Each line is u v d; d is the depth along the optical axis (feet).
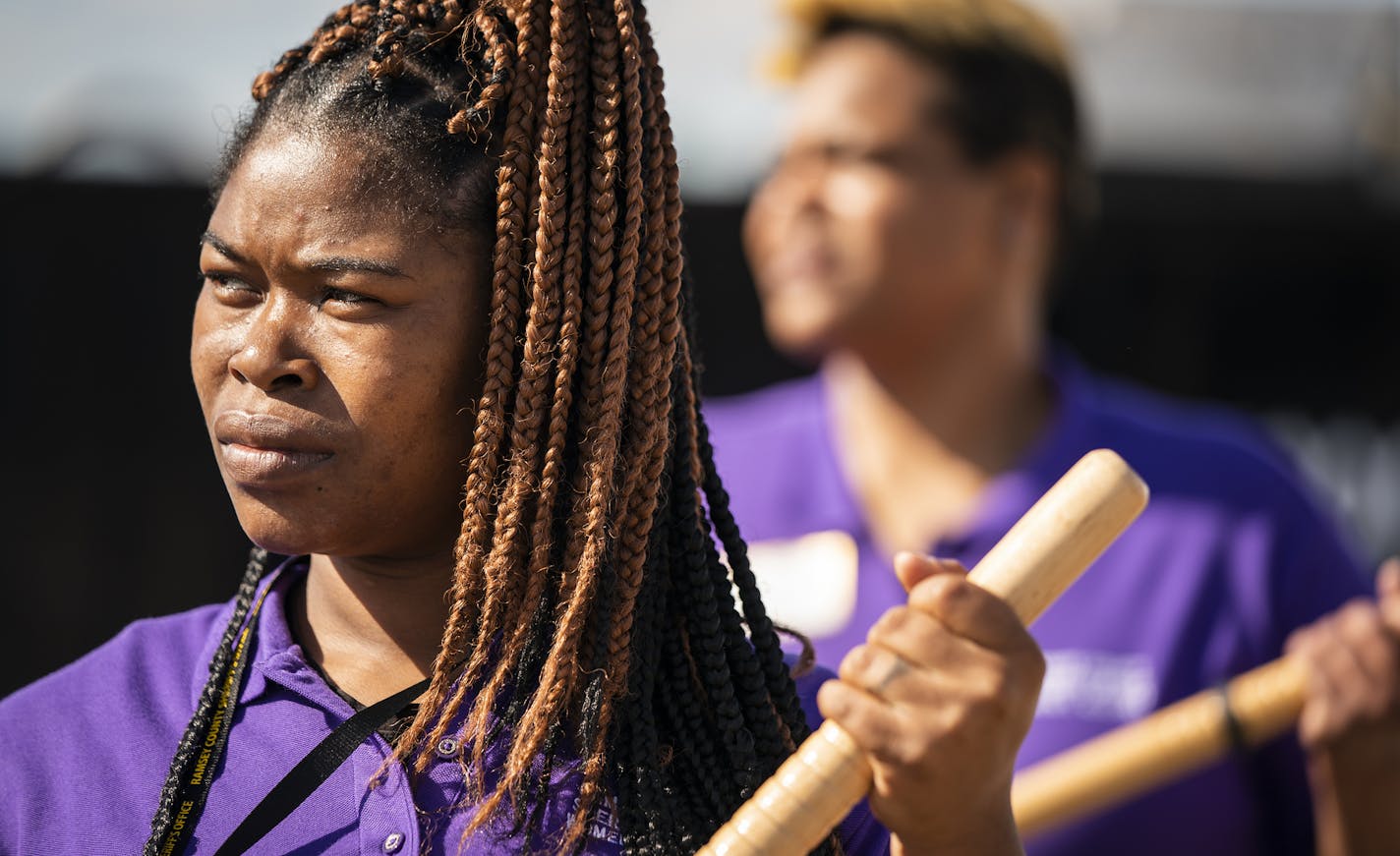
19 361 33.27
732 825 9.62
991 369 21.24
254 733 10.27
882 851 10.85
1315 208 34.14
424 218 9.77
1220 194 34.09
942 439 21.17
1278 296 35.73
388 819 9.82
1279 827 19.58
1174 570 19.90
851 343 21.06
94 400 33.86
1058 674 19.44
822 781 9.50
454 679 10.12
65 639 34.65
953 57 21.01
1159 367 36.09
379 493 9.80
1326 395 36.60
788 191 21.30
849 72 21.13
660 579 10.45
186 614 11.66
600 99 10.09
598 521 9.84
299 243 9.64
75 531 34.45
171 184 32.19
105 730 10.57
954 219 20.85
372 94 10.01
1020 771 19.11
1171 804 18.63
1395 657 17.12
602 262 9.95
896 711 9.30
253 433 9.64
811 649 11.40
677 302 10.35
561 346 9.87
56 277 32.86
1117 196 33.99
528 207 9.95
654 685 10.44
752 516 21.56
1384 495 36.91
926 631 9.39
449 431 9.95
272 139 10.03
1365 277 35.32
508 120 9.98
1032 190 21.67
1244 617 19.80
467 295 9.89
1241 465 20.68
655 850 9.95
